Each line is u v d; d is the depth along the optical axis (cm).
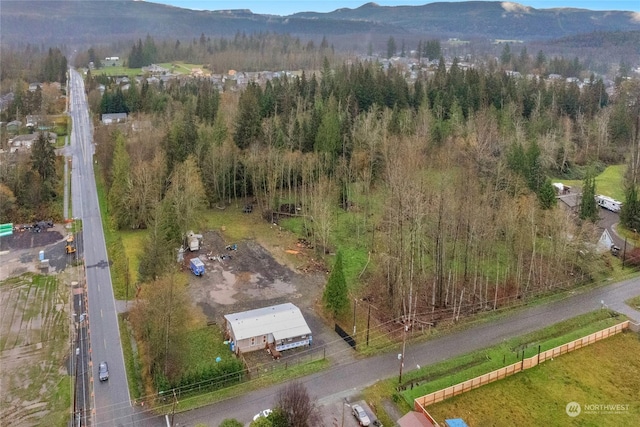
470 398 5341
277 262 8375
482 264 7569
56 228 9831
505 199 7969
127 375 5619
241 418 4959
